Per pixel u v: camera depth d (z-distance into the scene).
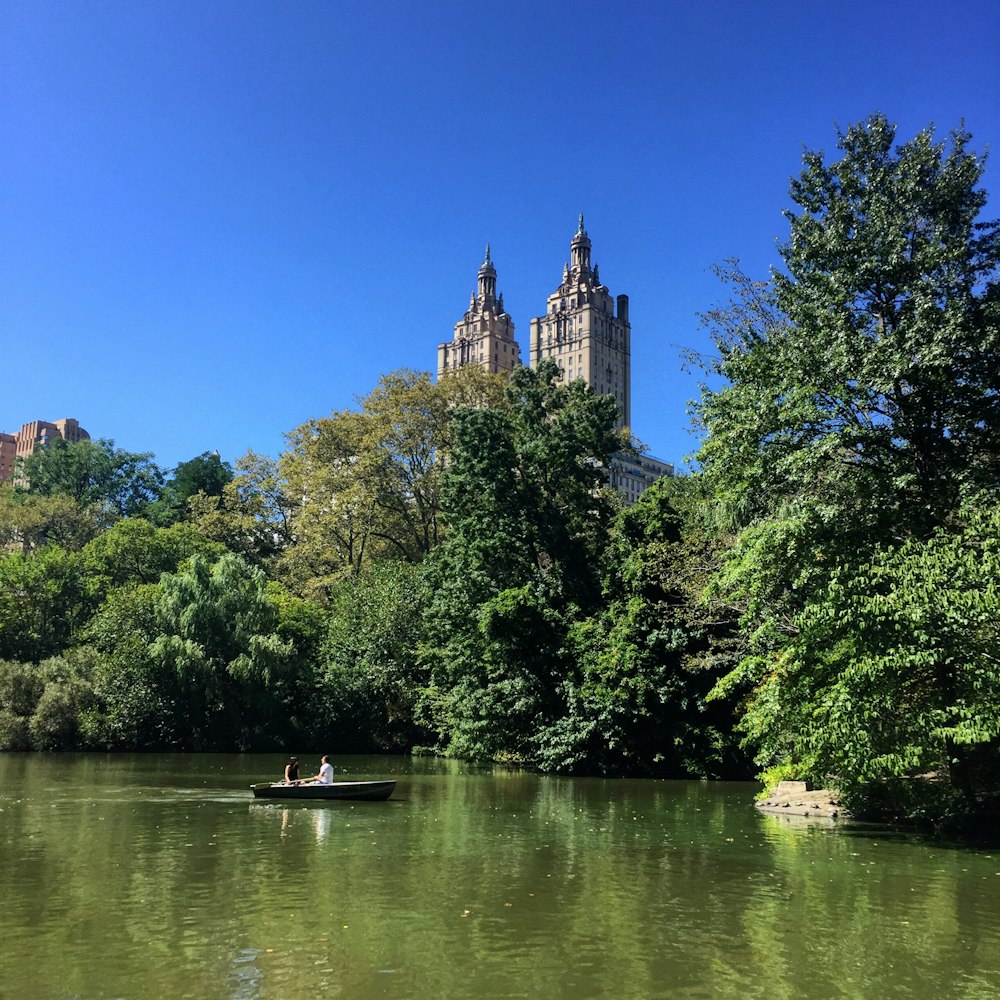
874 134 23.38
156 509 85.75
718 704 38.84
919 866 16.92
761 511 26.36
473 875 15.65
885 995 9.67
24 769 38.28
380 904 13.38
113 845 18.61
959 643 17.89
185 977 9.98
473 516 44.78
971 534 18.05
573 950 11.11
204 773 37.06
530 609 41.09
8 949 10.98
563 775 38.88
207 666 50.38
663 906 13.47
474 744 43.78
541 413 48.47
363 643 54.78
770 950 11.23
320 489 63.56
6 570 60.25
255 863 16.67
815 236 22.44
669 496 42.06
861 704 18.45
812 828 22.20
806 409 20.67
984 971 10.46
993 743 20.25
